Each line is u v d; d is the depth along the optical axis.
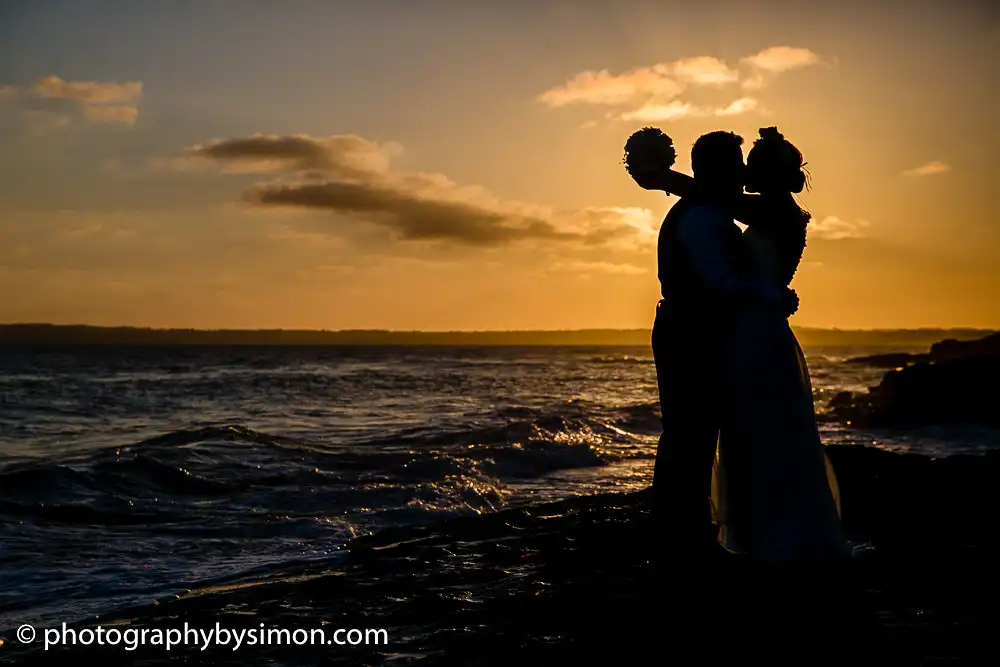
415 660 3.94
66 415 21.56
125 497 9.78
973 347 66.31
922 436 20.42
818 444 4.20
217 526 8.53
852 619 3.99
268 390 31.34
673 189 4.37
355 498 9.99
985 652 3.55
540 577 5.36
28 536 7.96
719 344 4.19
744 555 4.32
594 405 22.98
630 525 6.81
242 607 5.09
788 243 4.28
